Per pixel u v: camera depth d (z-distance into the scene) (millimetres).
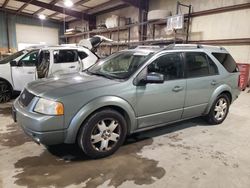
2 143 2949
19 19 16016
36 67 5219
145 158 2625
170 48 3131
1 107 4730
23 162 2467
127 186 2082
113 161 2535
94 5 13062
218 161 2604
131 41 11727
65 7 13695
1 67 4969
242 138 3332
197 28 8609
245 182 2199
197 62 3379
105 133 2566
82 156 2621
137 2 10547
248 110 4973
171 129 3627
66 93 2346
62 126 2295
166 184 2129
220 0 7695
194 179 2227
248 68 7074
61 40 18328
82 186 2064
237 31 7336
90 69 3535
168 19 8656
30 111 2363
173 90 3033
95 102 2402
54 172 2281
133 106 2705
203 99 3484
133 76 2721
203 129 3664
